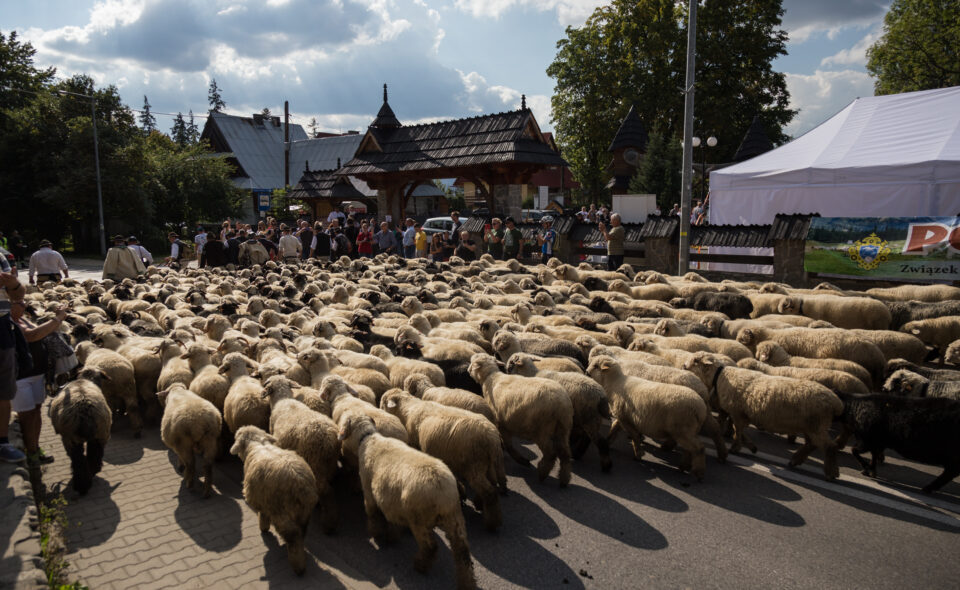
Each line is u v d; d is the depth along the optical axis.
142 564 4.67
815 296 10.35
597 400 6.29
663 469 6.44
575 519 5.36
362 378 7.05
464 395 6.25
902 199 14.76
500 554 4.84
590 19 46.09
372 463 4.85
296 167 58.78
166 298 13.03
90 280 15.33
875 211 15.24
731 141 44.50
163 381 7.30
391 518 4.61
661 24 41.84
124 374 7.41
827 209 16.17
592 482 6.12
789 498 5.69
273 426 5.77
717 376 6.79
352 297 12.65
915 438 5.61
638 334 8.59
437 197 53.19
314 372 7.20
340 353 7.96
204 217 47.59
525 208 51.72
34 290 14.80
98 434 5.90
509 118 23.08
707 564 4.63
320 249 22.58
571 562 4.70
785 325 8.96
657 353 7.84
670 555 4.77
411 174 25.47
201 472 6.46
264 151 59.81
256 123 62.06
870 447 5.97
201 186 46.62
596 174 49.19
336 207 40.50
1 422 5.70
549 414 5.88
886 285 13.23
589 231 19.08
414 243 23.12
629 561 4.70
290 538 4.53
